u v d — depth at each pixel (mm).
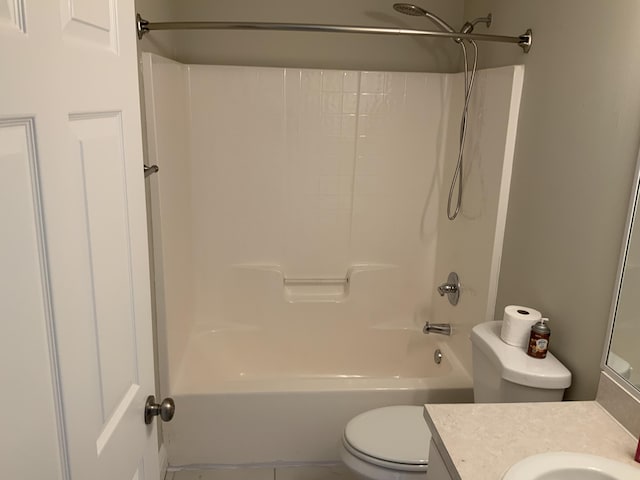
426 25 2797
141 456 1114
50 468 720
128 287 1011
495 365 1661
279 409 2256
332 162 2812
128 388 1033
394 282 2979
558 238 1722
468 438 1218
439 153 2834
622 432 1267
